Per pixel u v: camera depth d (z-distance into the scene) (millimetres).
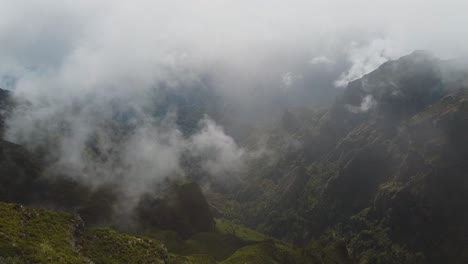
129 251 145500
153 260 149125
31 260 96750
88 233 142500
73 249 119250
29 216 124750
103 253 134500
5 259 93062
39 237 114125
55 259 102625
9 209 121062
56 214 136625
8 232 106625
